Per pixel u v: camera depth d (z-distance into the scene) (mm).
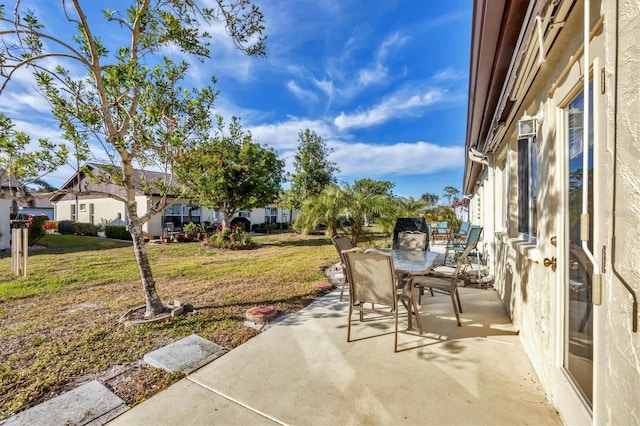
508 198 4070
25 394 2139
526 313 2693
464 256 3449
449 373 2330
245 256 9328
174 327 3316
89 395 2119
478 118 3934
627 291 1088
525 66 2180
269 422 1836
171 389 2176
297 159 19703
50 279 5891
